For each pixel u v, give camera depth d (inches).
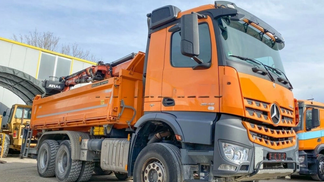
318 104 439.5
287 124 188.5
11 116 628.7
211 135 160.6
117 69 276.7
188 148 172.2
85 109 271.7
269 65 204.2
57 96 329.4
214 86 166.6
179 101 180.4
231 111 158.9
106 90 243.1
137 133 205.8
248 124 160.4
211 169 161.2
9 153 673.6
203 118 167.3
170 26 201.0
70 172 274.5
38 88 681.0
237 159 151.8
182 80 182.2
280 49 229.5
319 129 425.1
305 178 451.8
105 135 253.3
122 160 219.0
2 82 710.5
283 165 178.9
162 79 194.1
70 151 282.4
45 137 353.7
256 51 195.9
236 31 186.7
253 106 164.9
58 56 828.6
